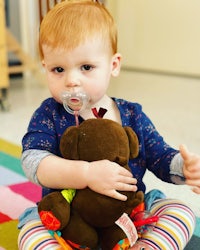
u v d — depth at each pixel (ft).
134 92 9.02
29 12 11.19
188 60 11.48
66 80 2.42
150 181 4.12
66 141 2.27
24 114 6.96
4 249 2.80
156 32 12.00
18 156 4.85
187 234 2.42
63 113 2.63
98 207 2.21
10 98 8.34
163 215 2.48
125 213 2.27
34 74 9.75
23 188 3.91
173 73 11.87
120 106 2.77
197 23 11.05
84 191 2.25
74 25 2.41
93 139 2.23
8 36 9.18
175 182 2.55
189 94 8.86
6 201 3.62
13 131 5.91
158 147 2.68
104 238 2.34
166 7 11.60
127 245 2.29
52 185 2.31
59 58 2.41
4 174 4.27
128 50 12.75
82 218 2.28
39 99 8.25
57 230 2.31
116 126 2.30
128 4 12.42
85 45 2.39
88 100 2.47
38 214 2.45
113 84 10.02
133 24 12.45
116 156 2.24
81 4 2.59
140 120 2.74
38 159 2.37
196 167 2.25
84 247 2.32
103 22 2.50
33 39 11.36
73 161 2.26
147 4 12.00
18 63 10.03
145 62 12.46
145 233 2.41
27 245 2.30
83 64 2.42
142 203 2.46
